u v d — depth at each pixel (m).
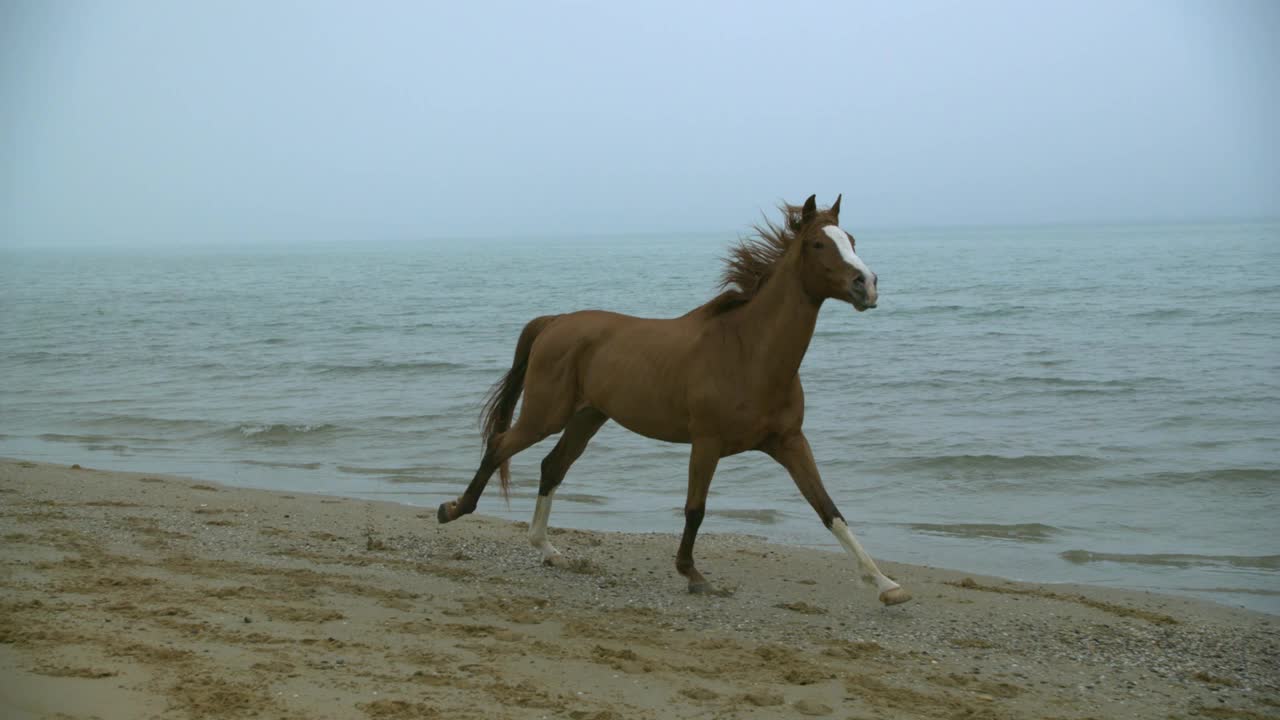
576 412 7.38
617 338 7.04
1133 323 27.70
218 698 4.35
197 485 10.79
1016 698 4.97
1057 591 7.27
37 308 44.50
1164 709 4.86
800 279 6.18
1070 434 13.66
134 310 42.50
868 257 96.12
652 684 4.86
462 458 13.05
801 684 4.96
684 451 13.03
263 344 27.30
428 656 5.11
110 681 4.52
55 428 15.39
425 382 19.80
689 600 6.76
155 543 7.80
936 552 8.64
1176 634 6.19
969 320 30.05
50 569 6.71
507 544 8.37
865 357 21.98
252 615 5.77
